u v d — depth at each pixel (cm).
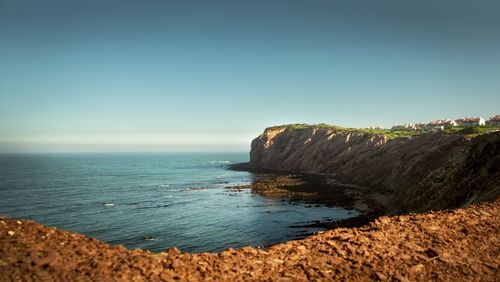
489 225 1339
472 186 2933
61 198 7762
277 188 8494
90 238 847
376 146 10300
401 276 853
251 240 4028
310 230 4406
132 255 793
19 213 5978
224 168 17988
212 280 733
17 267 614
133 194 8362
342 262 932
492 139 3356
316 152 13300
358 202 6297
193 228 4675
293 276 813
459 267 934
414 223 1355
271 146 16350
